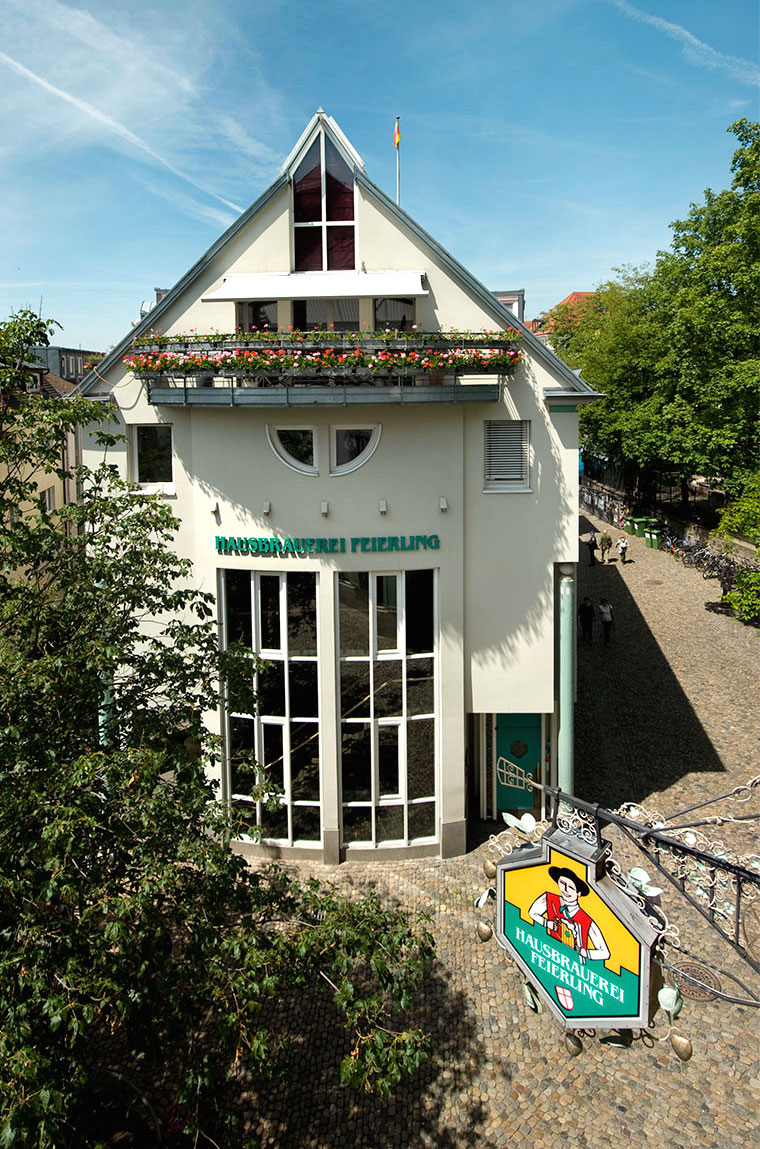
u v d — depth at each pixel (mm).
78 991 5922
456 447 14195
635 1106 9477
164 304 14391
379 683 14578
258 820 15117
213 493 14508
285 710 14727
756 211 30609
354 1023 6930
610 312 48625
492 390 13344
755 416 32062
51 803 6520
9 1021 5582
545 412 14312
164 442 15172
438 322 14266
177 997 6715
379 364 12969
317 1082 10016
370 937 7324
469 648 14969
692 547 40312
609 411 44188
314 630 14531
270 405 13297
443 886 13984
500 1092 9758
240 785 15172
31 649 7855
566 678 15055
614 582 37219
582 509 63500
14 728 6703
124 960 6309
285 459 14180
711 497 43156
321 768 14570
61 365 48219
